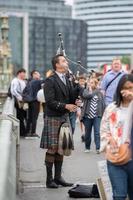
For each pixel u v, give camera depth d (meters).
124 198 7.98
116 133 8.07
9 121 9.64
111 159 7.91
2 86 36.34
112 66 15.65
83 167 14.35
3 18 37.47
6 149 6.80
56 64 11.29
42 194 11.16
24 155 16.34
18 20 183.88
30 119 20.80
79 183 11.98
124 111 8.12
